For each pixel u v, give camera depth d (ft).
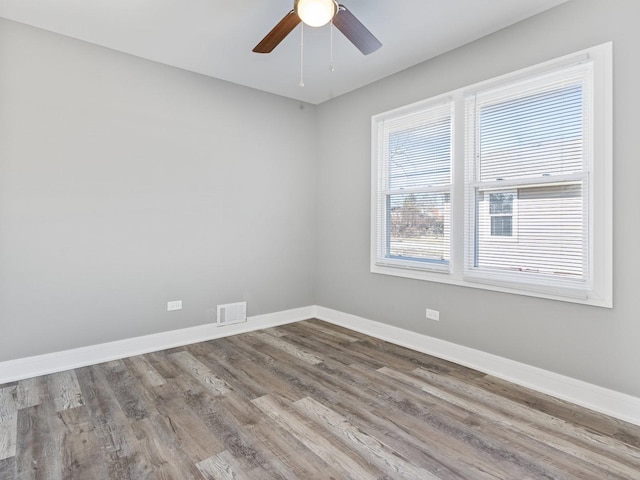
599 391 7.90
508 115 9.49
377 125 13.01
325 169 15.15
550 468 6.06
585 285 8.15
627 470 6.02
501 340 9.61
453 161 10.68
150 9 8.69
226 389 8.86
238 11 8.76
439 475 5.87
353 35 7.60
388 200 12.87
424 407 8.03
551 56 8.56
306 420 7.48
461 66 10.37
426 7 8.52
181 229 12.05
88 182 10.35
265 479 5.75
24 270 9.48
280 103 14.42
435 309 11.19
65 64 9.93
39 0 8.36
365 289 13.48
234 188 13.25
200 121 12.39
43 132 9.66
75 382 9.20
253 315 13.89
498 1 8.30
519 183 9.23
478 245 10.25
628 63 7.47
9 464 6.08
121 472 5.91
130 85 10.98
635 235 7.43
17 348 9.40
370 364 10.47
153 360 10.73
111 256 10.75
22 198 9.42
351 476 5.83
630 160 7.48
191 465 6.08
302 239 15.26
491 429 7.19
